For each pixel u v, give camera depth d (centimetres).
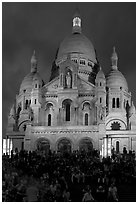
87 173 6469
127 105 13375
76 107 11969
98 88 12025
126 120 12719
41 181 5991
